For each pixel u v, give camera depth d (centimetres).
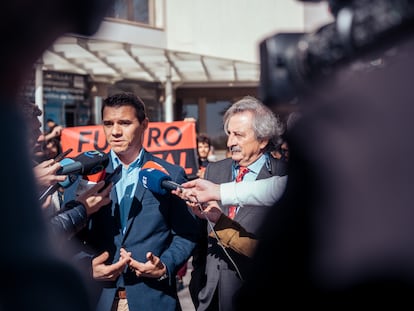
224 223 302
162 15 1452
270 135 326
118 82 1447
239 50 1437
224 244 300
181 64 1353
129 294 311
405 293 95
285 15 1312
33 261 92
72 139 597
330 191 103
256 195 277
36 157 292
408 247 95
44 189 268
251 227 297
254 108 332
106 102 328
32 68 101
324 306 103
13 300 89
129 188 326
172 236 330
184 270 439
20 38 96
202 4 1452
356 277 99
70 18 99
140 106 332
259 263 117
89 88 1392
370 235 98
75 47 1078
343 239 101
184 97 1669
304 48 99
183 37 1472
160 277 307
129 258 300
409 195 95
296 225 109
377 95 98
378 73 99
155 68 1388
